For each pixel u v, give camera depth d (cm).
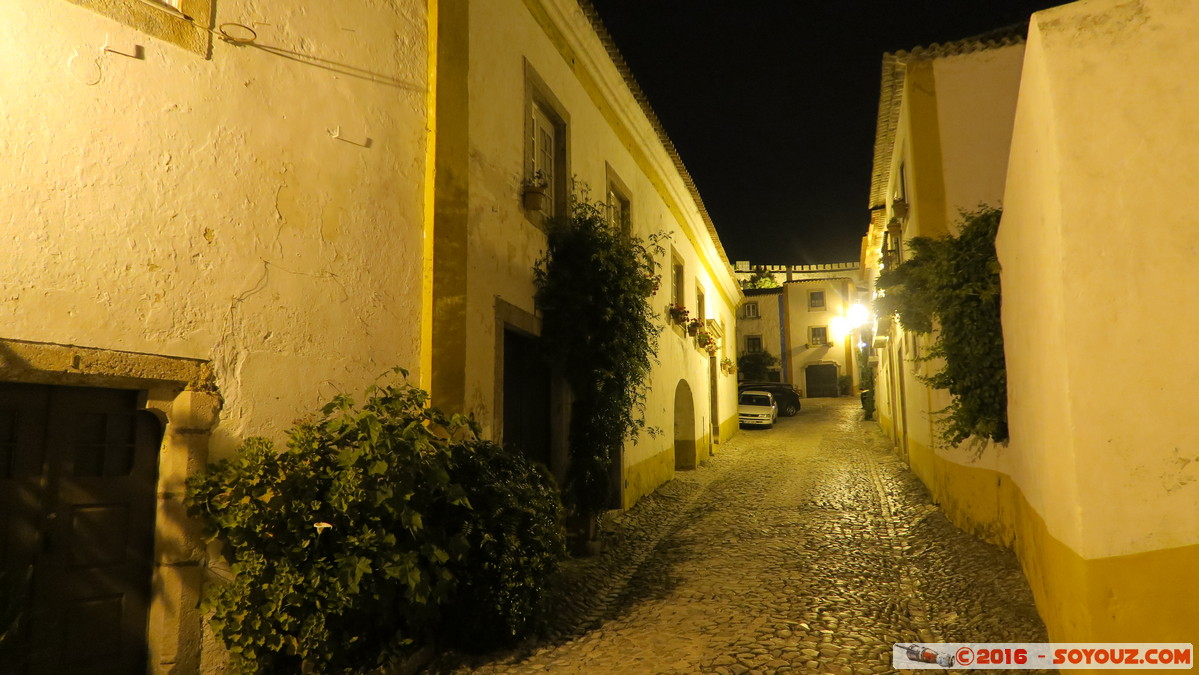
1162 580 328
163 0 450
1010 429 643
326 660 439
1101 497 342
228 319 462
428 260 603
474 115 684
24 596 360
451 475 536
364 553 453
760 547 852
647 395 1208
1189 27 346
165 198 433
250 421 470
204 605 432
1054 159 359
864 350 2802
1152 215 344
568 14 913
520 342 812
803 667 489
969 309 705
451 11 652
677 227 1537
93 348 395
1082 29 361
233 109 473
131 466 427
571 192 925
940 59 1007
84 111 401
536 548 557
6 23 377
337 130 543
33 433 388
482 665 503
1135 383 341
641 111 1213
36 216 379
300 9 524
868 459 1562
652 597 675
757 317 3962
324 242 526
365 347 549
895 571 733
